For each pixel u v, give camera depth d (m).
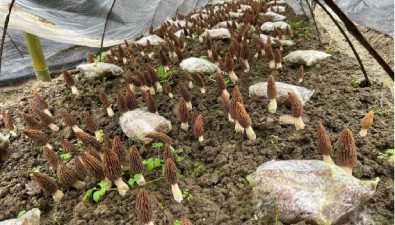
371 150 0.56
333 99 0.75
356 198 0.39
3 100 1.19
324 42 1.21
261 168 0.46
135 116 0.71
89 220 0.50
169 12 1.68
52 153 0.61
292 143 0.60
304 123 0.66
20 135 0.83
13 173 0.67
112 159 0.50
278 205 0.42
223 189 0.52
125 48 1.39
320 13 1.97
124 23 1.26
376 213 0.44
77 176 0.57
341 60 1.00
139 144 0.68
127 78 0.94
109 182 0.54
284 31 1.36
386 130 0.61
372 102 0.72
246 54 0.97
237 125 0.65
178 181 0.55
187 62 1.03
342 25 1.59
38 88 1.11
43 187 0.54
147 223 0.44
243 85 0.89
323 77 0.88
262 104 0.76
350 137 0.46
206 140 0.65
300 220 0.40
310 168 0.44
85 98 0.95
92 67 1.06
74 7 0.92
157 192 0.53
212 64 1.03
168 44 1.20
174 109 0.80
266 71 0.97
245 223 0.44
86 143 0.60
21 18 0.87
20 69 1.36
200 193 0.52
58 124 0.84
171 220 0.47
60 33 1.05
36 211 0.50
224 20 1.73
